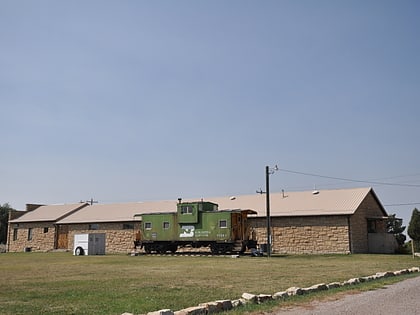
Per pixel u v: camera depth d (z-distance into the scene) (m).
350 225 35.06
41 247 52.22
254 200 42.56
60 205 56.59
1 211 70.44
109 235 46.75
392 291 12.45
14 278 16.36
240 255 35.03
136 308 9.73
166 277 16.59
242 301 10.34
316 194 40.22
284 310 9.61
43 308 9.77
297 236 37.06
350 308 9.68
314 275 17.16
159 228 39.16
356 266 21.89
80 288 13.18
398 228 52.34
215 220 36.59
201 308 9.12
